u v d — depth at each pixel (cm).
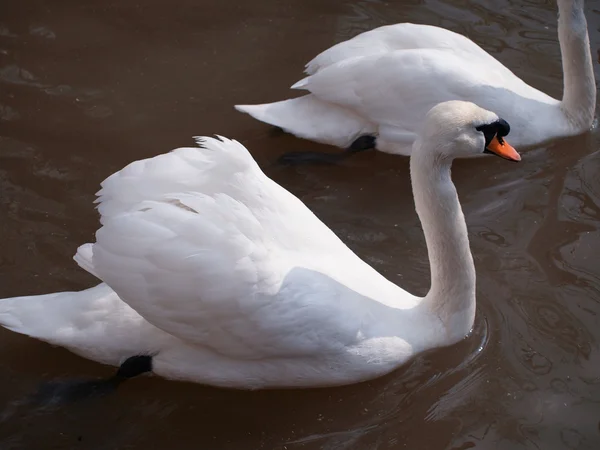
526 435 791
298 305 760
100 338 788
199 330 760
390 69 1078
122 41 1284
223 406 819
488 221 1035
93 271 760
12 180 1041
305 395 826
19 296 860
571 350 870
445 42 1133
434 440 792
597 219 1035
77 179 1050
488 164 1118
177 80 1223
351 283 812
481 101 1094
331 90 1091
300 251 807
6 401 812
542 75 1262
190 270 740
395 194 1076
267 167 1108
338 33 1324
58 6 1338
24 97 1171
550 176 1101
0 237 967
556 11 1373
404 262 980
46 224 987
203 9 1357
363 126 1114
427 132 791
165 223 746
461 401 826
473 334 884
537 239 1007
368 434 800
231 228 750
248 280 745
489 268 966
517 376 847
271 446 791
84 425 798
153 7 1353
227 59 1266
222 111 1180
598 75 1257
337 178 1095
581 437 787
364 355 798
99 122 1143
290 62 1268
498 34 1330
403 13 1365
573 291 935
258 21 1341
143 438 792
